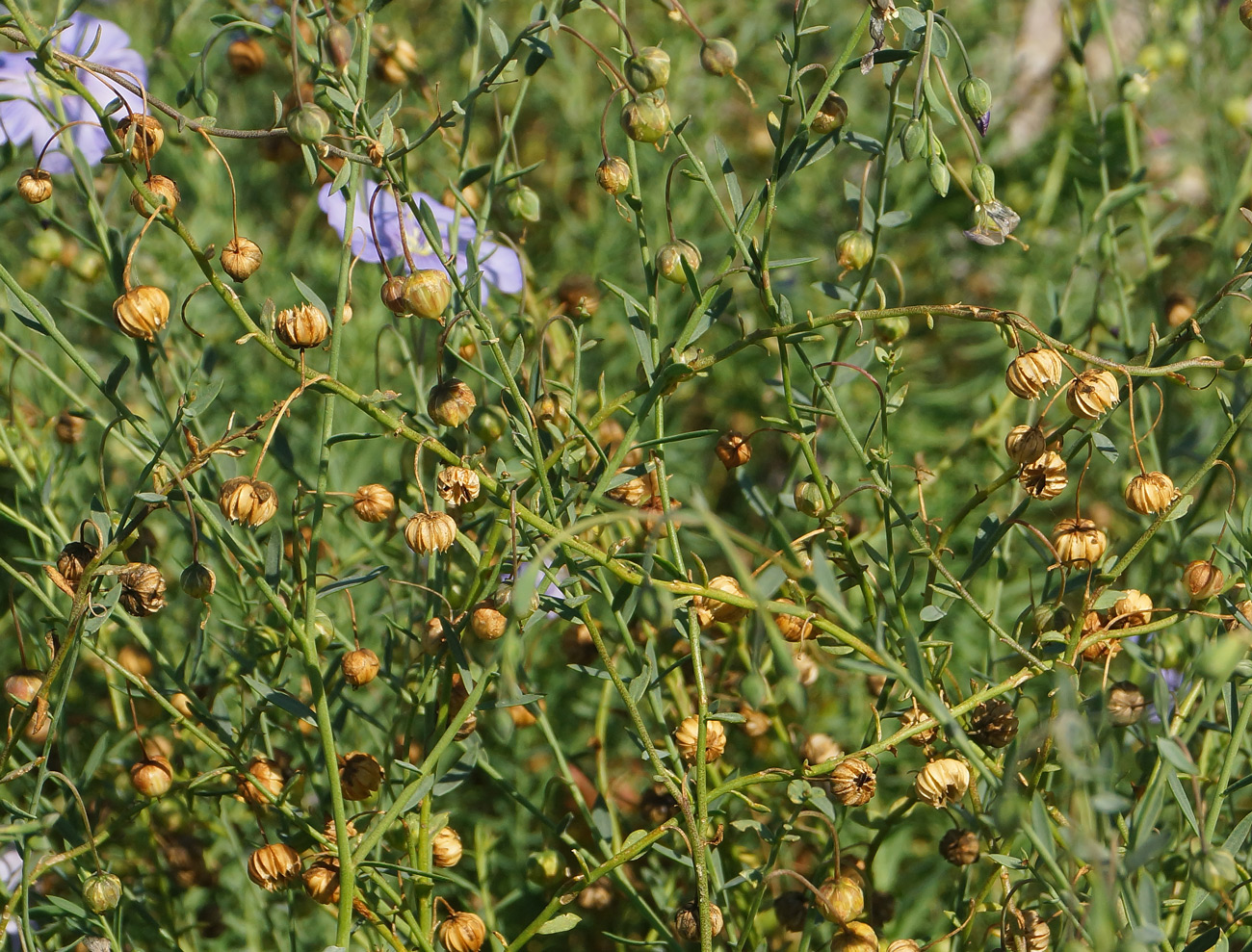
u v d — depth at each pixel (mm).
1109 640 712
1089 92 810
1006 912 705
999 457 800
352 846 723
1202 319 714
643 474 724
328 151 716
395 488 757
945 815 818
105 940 732
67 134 757
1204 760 754
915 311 706
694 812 713
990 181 718
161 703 734
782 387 745
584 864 726
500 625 709
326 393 708
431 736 733
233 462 724
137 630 741
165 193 704
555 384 739
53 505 784
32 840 728
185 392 715
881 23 712
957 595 717
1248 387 773
